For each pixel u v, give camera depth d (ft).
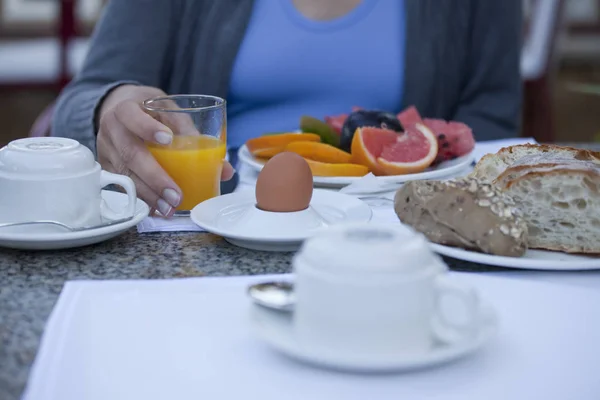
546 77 9.40
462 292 1.92
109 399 1.82
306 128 4.44
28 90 10.34
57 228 3.02
